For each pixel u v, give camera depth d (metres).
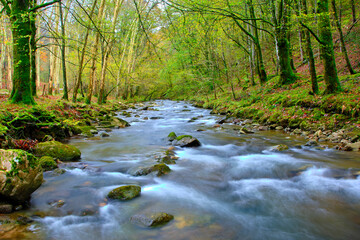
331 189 4.16
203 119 14.34
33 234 2.73
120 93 36.84
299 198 3.90
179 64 26.41
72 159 5.75
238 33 21.14
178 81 29.38
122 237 2.75
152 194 3.96
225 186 4.42
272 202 3.76
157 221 2.99
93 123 11.95
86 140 8.16
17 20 9.48
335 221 3.19
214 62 19.45
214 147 7.40
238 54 22.75
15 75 9.98
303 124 9.01
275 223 3.14
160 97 40.84
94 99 25.95
